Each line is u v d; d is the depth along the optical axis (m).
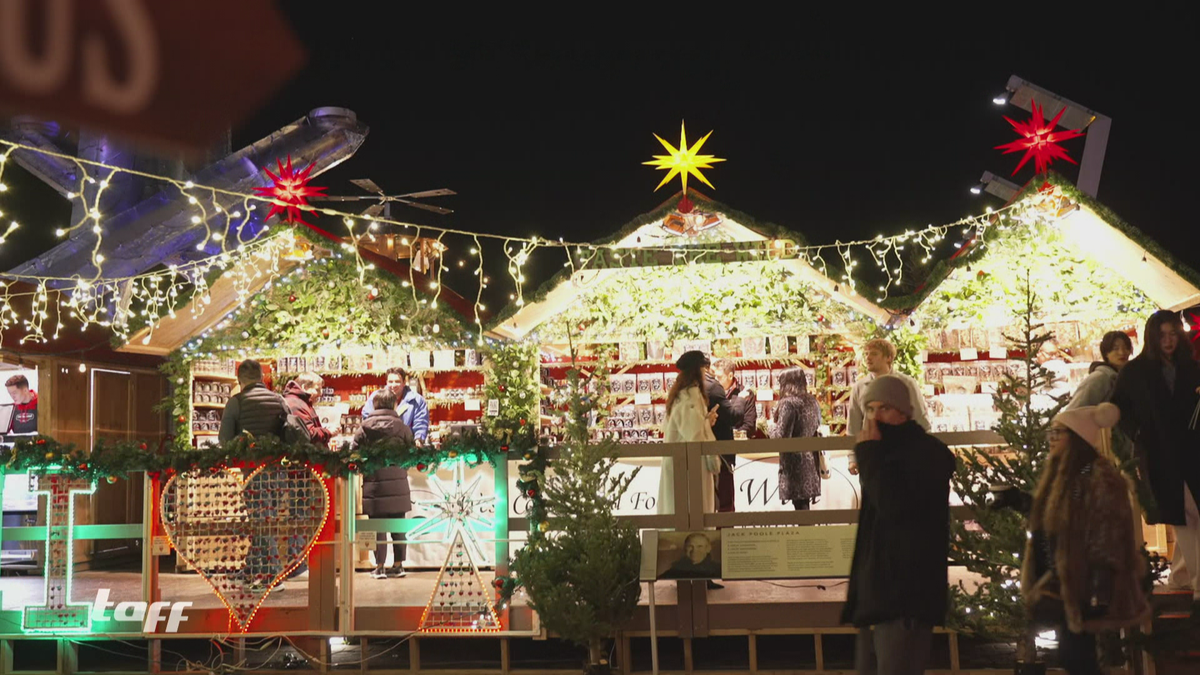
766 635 7.87
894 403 4.59
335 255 11.38
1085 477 4.61
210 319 11.84
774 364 12.38
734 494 10.67
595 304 11.59
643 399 12.14
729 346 11.86
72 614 7.35
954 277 10.91
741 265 11.41
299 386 10.03
